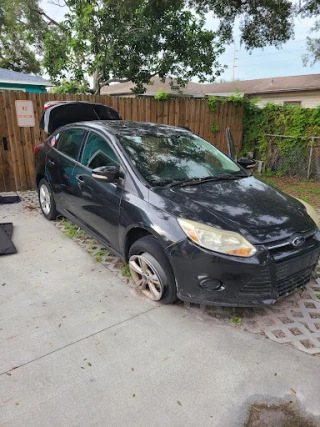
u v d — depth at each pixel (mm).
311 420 1975
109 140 3660
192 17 9828
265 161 9758
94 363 2389
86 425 1923
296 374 2311
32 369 2322
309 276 3053
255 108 9617
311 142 8820
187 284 2727
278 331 2754
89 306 3061
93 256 4047
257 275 2549
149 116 8070
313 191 7719
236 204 2979
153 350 2523
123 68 10008
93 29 9172
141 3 8859
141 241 3027
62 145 4613
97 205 3621
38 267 3762
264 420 1973
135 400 2094
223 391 2170
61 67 10398
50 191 4871
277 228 2727
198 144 4145
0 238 4336
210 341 2629
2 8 17250
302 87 17891
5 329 2725
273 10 9242
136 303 3117
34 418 1958
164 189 3100
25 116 6535
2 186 6719
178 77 10914
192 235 2633
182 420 1965
